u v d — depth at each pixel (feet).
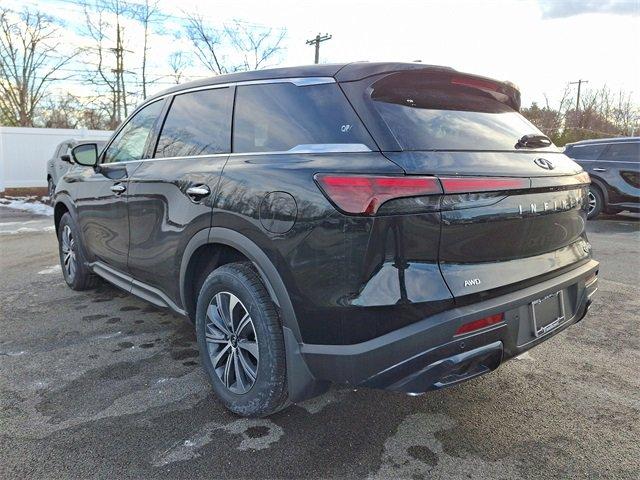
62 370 10.78
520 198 7.84
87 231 14.57
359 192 6.73
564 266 8.85
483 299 7.29
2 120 89.56
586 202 9.89
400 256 6.75
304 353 7.48
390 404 9.39
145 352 11.75
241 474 7.34
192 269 9.93
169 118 11.29
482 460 7.70
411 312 6.75
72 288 16.81
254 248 8.02
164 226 10.38
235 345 8.82
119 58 87.51
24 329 13.26
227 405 8.93
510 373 10.73
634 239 26.50
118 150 13.19
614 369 10.93
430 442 8.18
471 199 7.18
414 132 7.43
